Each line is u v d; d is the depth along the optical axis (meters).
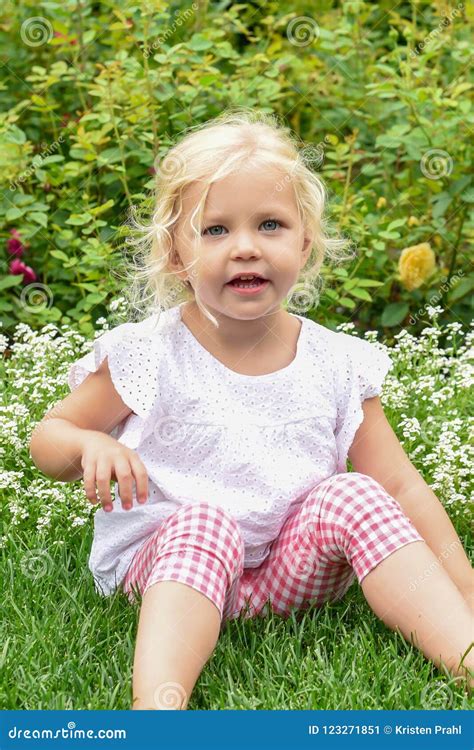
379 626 2.34
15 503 2.83
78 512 2.83
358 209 4.23
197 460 2.38
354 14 4.90
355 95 4.73
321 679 2.09
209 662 2.15
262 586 2.39
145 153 4.17
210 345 2.43
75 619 2.31
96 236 4.30
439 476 2.81
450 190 4.09
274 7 5.24
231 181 2.28
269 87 4.29
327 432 2.45
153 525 2.35
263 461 2.36
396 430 3.19
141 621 2.03
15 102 4.82
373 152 4.64
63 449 2.31
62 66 4.32
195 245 2.31
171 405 2.38
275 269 2.30
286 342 2.49
